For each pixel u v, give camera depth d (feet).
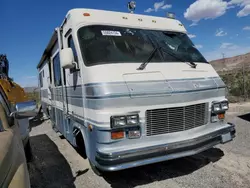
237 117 27.71
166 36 15.12
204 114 12.89
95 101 10.83
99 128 10.57
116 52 12.56
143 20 15.35
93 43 12.69
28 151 17.16
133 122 10.71
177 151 11.27
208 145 12.42
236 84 46.88
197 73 13.38
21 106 9.81
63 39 15.67
